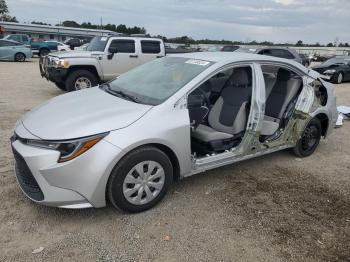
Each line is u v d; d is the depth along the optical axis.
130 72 4.90
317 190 4.37
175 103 3.65
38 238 3.14
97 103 3.85
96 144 3.16
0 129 6.08
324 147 6.10
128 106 3.65
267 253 3.10
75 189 3.15
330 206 3.98
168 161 3.61
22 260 2.86
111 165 3.19
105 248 3.05
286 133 4.92
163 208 3.71
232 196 4.07
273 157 5.42
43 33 47.97
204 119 4.63
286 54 16.34
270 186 4.39
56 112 3.70
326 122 5.56
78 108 3.73
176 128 3.56
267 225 3.52
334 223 3.63
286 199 4.08
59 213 3.52
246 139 4.31
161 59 4.87
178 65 4.38
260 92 4.32
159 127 3.45
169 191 4.09
